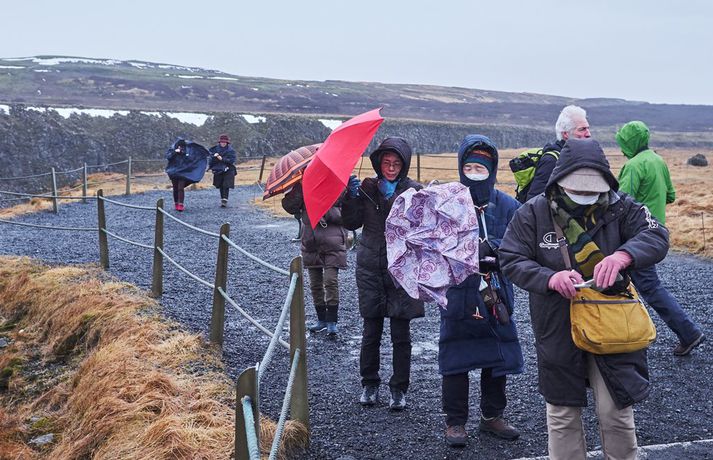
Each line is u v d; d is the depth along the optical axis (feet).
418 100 540.11
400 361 16.96
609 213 11.34
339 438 15.65
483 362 14.57
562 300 11.32
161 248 28.58
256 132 256.73
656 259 10.85
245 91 451.94
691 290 31.37
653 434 15.55
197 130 245.65
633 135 22.11
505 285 14.70
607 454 11.38
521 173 19.48
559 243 11.39
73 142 206.49
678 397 17.89
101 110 232.53
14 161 185.16
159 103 382.22
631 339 10.67
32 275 32.45
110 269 34.94
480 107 536.83
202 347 21.70
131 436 15.44
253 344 22.94
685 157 217.97
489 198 14.85
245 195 82.99
